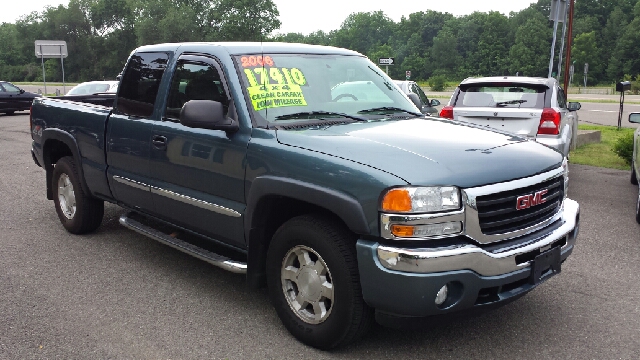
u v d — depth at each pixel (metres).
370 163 3.18
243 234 3.91
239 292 4.50
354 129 3.78
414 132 3.74
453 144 3.49
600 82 112.69
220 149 3.95
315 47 4.67
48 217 6.74
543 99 8.21
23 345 3.61
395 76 137.25
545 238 3.42
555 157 3.68
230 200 3.95
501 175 3.22
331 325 3.39
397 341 3.67
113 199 5.27
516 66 118.88
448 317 3.15
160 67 4.66
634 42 109.62
